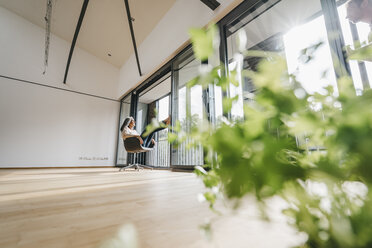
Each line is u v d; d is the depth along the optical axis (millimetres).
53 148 5008
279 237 435
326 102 146
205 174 183
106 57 6043
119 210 757
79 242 458
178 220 611
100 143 5691
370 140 106
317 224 160
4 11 4875
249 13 2486
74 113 5445
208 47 121
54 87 5277
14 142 4594
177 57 3744
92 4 4254
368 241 128
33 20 5129
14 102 4723
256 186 121
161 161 5422
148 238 465
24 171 3641
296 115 128
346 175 130
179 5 3703
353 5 1064
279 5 2480
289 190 134
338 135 120
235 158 121
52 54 5379
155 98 6137
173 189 1305
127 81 5660
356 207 138
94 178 2164
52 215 694
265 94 129
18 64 4898
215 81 146
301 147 162
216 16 2760
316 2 2500
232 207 124
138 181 1820
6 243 456
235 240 430
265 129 128
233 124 140
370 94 130
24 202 927
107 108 6000
